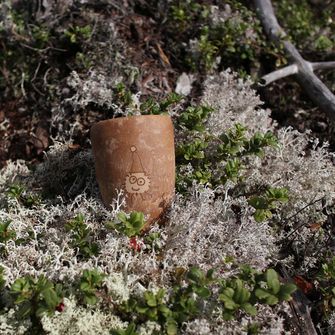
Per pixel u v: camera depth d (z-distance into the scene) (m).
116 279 0.58
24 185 0.71
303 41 0.93
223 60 0.87
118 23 0.85
